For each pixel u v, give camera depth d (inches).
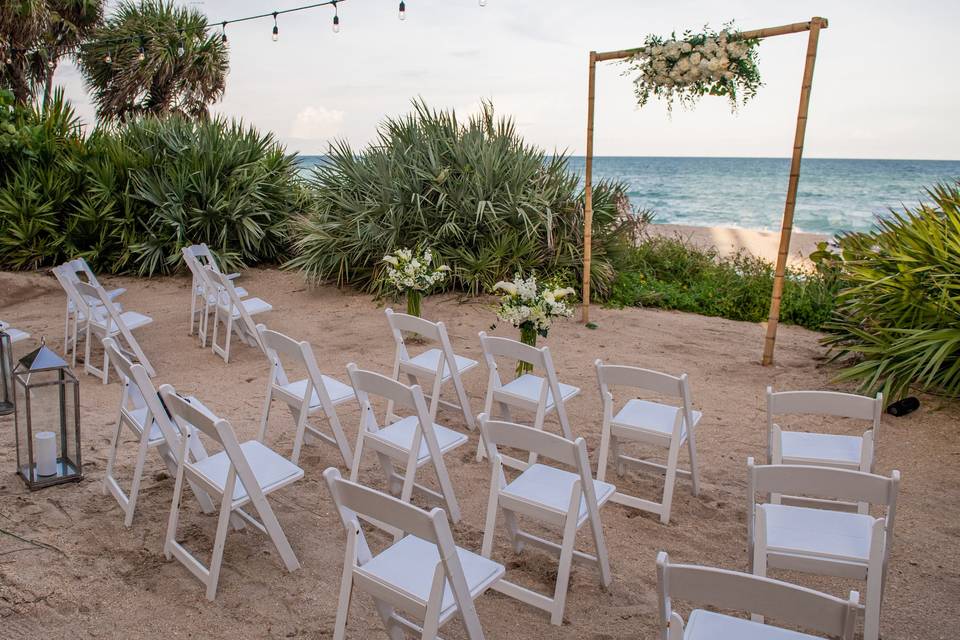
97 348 274.2
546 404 167.3
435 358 201.3
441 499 147.2
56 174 415.5
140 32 685.3
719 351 272.5
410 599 91.0
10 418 195.0
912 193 1814.7
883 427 195.3
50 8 666.8
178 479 125.5
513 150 361.7
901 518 148.3
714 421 203.2
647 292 355.9
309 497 154.0
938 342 201.2
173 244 404.5
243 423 196.4
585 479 111.3
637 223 394.6
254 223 412.5
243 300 290.8
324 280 374.0
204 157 416.2
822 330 306.5
